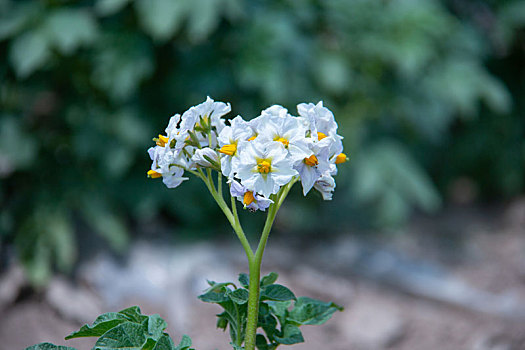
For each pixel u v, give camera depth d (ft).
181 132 1.63
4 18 2.93
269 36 3.07
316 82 3.38
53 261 3.18
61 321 2.97
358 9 3.49
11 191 3.23
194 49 3.19
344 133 3.40
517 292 3.40
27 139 3.07
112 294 3.11
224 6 2.99
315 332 3.01
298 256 3.54
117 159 3.08
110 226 3.15
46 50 2.85
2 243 3.17
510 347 2.97
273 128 1.59
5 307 2.95
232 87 3.18
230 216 1.67
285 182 1.56
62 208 3.14
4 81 3.07
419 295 3.35
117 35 3.05
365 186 3.44
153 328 1.64
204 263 3.32
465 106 3.54
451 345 2.99
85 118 3.12
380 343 2.96
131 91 3.21
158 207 3.53
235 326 1.71
